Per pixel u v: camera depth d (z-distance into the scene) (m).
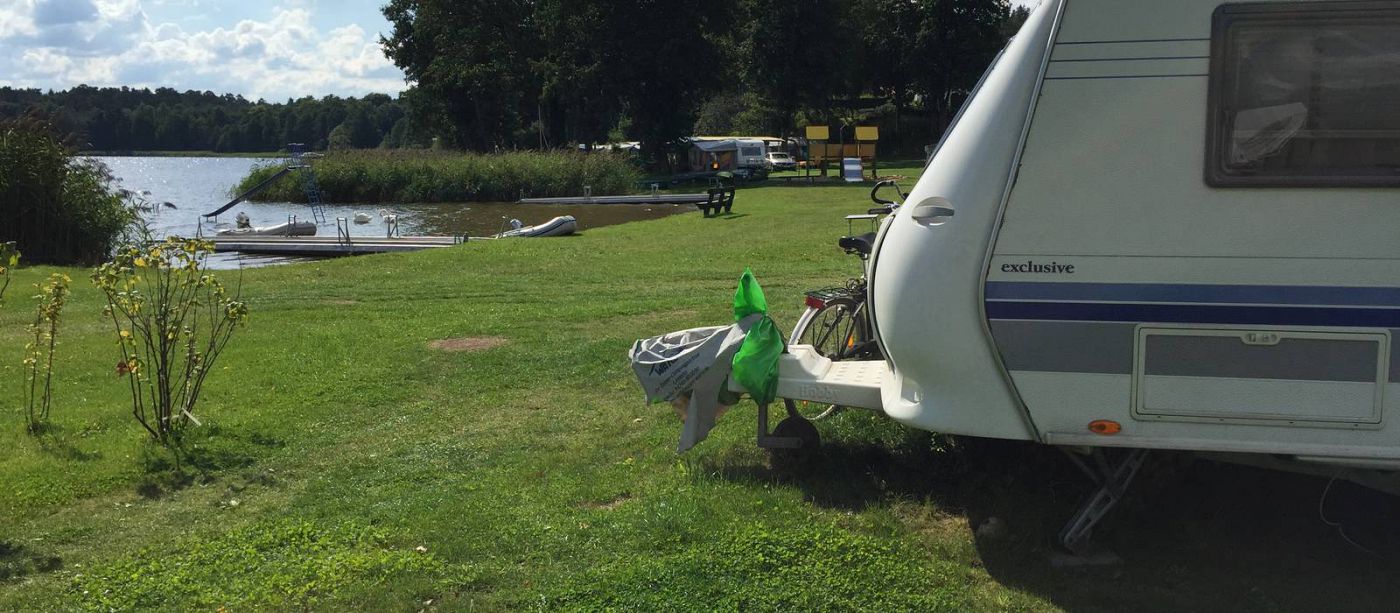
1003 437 3.94
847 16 60.31
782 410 5.97
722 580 3.86
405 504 4.83
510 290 12.59
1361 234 3.52
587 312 10.18
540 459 5.46
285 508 4.88
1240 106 3.57
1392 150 3.47
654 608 3.69
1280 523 4.34
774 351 4.86
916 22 63.88
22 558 4.34
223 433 6.10
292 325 10.04
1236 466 4.76
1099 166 3.69
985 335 3.87
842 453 5.15
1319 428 3.63
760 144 47.47
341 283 13.61
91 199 17.91
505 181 40.88
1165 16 3.61
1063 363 3.82
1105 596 3.73
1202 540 4.20
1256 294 3.61
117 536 4.61
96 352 8.82
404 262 15.91
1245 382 3.66
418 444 5.87
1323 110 3.52
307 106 135.50
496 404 6.73
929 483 4.79
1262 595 3.71
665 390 4.99
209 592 3.95
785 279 12.81
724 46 51.88
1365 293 3.53
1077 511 4.18
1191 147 3.62
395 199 42.72
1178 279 3.66
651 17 49.16
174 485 5.27
